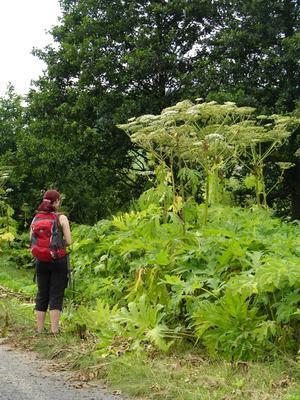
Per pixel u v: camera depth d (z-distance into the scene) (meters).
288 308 5.48
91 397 4.64
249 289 5.61
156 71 18.70
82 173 19.25
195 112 7.17
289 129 15.26
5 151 22.62
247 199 13.37
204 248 6.55
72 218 20.67
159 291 6.61
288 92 17.11
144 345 5.95
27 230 19.30
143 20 19.83
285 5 18.16
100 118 19.06
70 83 21.12
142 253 7.76
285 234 7.37
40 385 4.95
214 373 5.07
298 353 5.38
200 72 17.95
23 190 20.84
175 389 4.65
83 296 8.34
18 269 13.94
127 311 6.53
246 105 16.55
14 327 7.14
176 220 7.26
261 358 5.41
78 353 5.77
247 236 6.93
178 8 18.89
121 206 20.94
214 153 7.87
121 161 19.94
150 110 18.23
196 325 5.97
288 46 16.88
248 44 18.06
